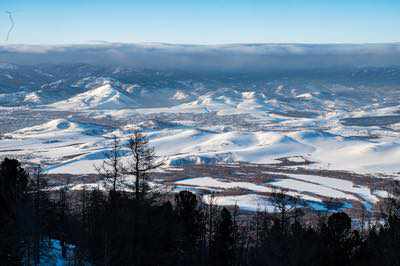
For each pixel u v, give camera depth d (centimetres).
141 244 4012
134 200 4025
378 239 4531
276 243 4522
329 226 4684
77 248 5097
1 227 4422
